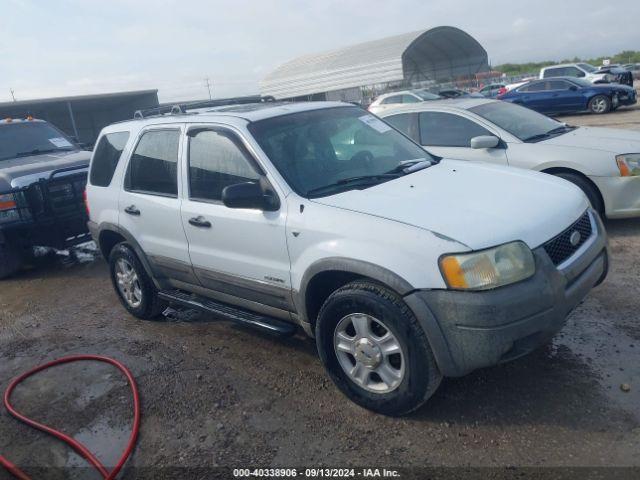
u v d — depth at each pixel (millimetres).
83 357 4812
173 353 4727
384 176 4055
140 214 4891
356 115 4781
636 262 5348
